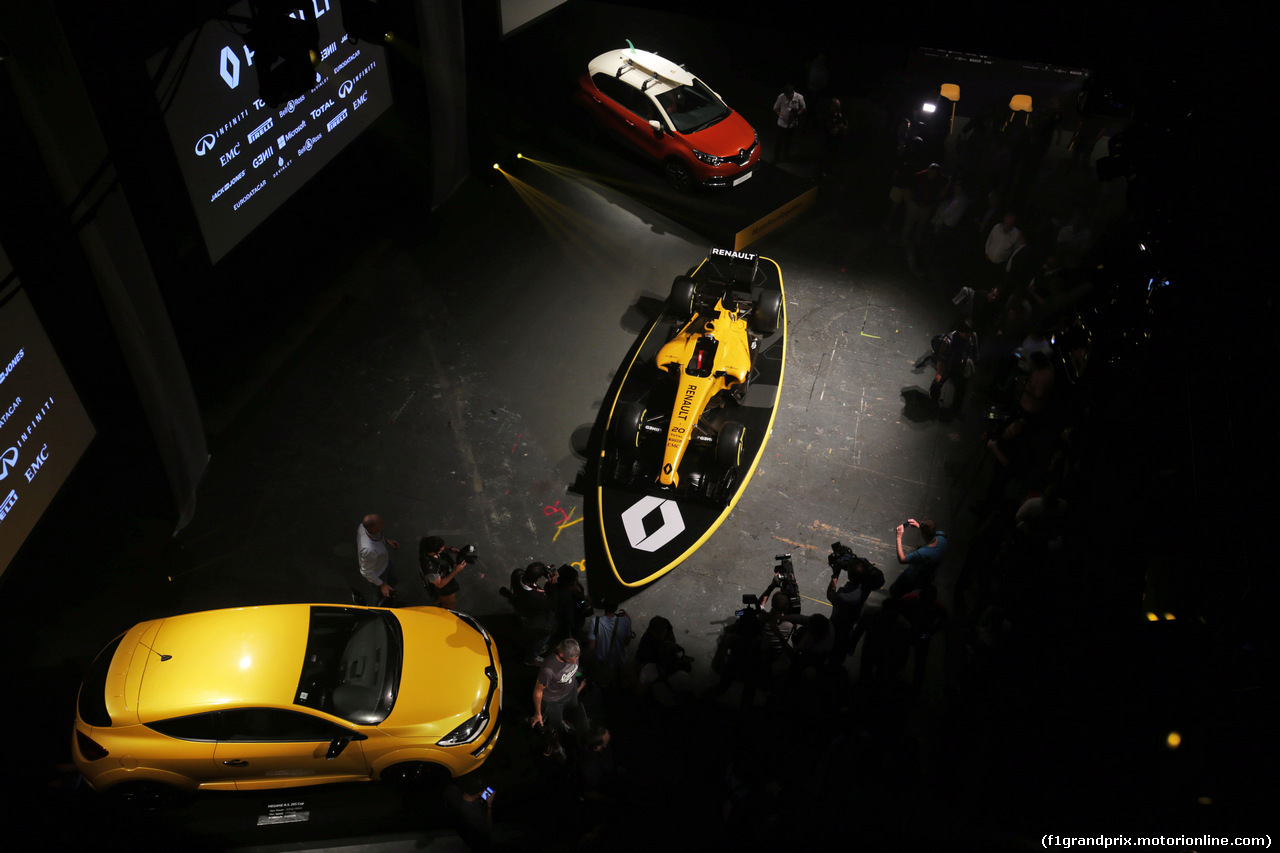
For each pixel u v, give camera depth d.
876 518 9.27
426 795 6.89
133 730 6.18
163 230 9.21
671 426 8.90
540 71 15.70
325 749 6.37
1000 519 8.39
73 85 6.64
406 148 13.84
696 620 8.28
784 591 7.50
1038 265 12.27
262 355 10.59
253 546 8.62
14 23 6.09
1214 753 5.64
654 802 6.71
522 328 11.25
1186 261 6.96
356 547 8.69
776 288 11.24
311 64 7.35
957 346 9.94
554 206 13.18
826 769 6.13
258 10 7.02
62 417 7.51
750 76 16.42
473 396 10.32
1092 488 8.27
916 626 7.09
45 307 8.30
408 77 14.23
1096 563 7.80
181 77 7.93
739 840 6.14
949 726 6.98
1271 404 5.39
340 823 6.64
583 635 7.34
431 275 11.92
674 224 12.97
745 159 12.96
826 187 14.16
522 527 8.98
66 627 7.82
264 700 6.31
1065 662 7.54
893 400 10.64
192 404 8.77
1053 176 14.11
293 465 9.41
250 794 6.74
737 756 6.46
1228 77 7.13
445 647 7.05
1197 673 5.54
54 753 6.91
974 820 6.29
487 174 13.59
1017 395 9.86
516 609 7.45
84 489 8.90
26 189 6.82
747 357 9.70
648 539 8.64
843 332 11.55
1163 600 5.98
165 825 6.53
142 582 8.24
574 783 6.74
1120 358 8.37
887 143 15.10
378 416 10.01
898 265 12.70
